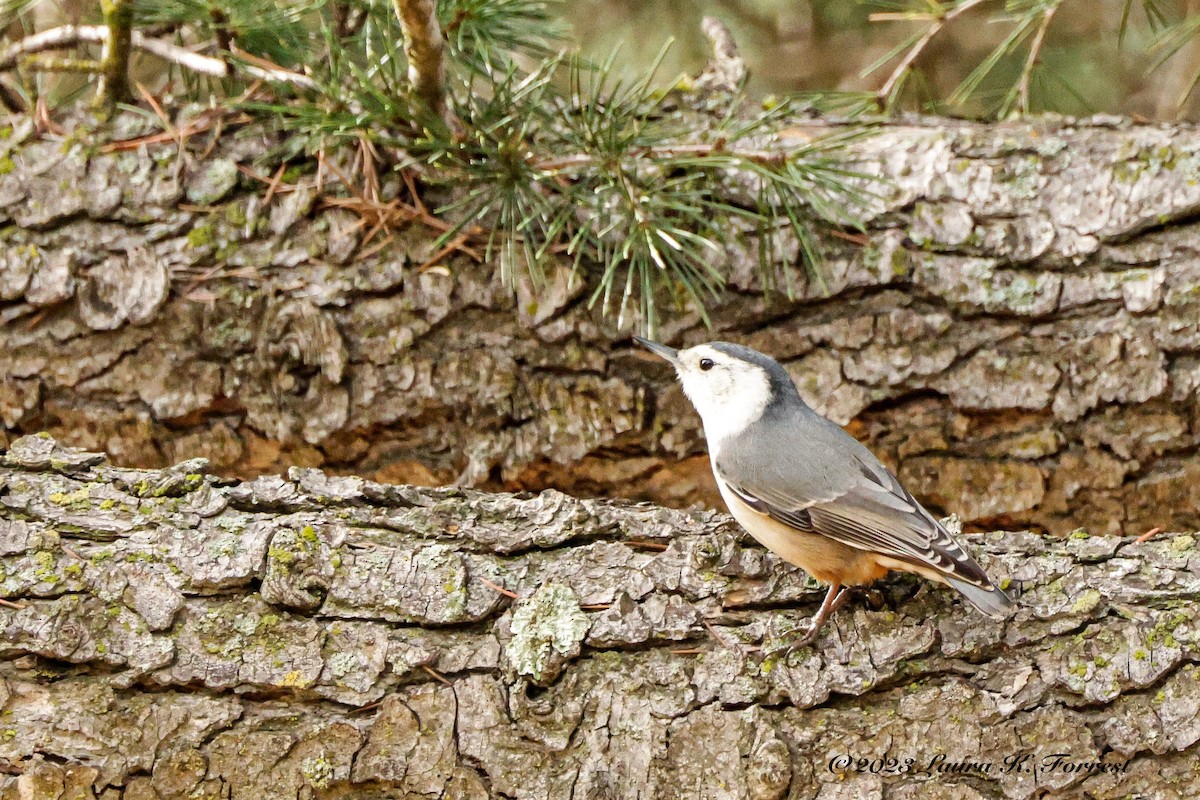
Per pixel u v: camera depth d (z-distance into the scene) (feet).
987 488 27.61
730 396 24.82
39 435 22.25
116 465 27.91
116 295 27.12
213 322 27.20
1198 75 31.55
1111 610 20.84
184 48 29.55
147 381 27.30
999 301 27.12
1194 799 19.79
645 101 27.89
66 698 20.07
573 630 20.77
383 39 27.22
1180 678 20.24
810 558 22.35
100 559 20.74
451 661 20.58
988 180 27.48
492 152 26.13
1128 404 26.84
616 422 27.48
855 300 27.71
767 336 27.81
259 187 27.84
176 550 20.86
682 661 20.83
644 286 25.79
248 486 21.70
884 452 27.86
